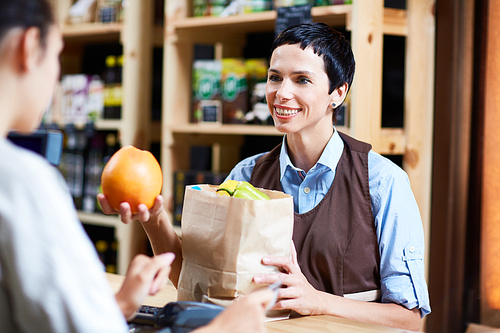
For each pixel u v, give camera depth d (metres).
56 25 0.66
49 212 0.56
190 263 1.00
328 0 2.08
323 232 1.29
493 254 2.12
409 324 1.24
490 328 2.10
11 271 0.55
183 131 2.54
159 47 2.87
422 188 2.10
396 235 1.30
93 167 2.84
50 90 0.67
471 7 2.09
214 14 2.46
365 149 1.36
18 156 0.57
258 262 0.95
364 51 1.96
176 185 2.56
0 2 0.60
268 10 2.32
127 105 2.68
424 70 2.09
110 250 2.91
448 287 2.10
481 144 2.13
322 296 1.11
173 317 0.86
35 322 0.56
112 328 0.58
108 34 2.89
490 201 2.12
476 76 2.13
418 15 2.07
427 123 2.10
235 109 2.41
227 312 0.69
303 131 1.32
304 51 1.24
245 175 1.51
